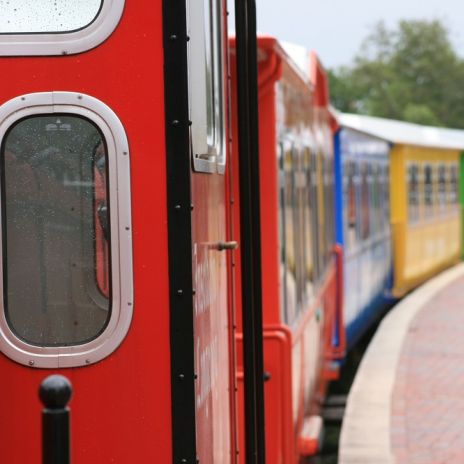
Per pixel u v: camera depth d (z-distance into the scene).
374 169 30.00
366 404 16.50
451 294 32.78
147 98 5.72
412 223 37.00
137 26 5.72
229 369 7.47
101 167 5.71
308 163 13.75
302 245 12.60
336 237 22.42
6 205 5.70
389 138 32.41
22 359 5.67
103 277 5.73
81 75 5.70
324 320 16.67
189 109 5.79
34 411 5.67
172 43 5.72
